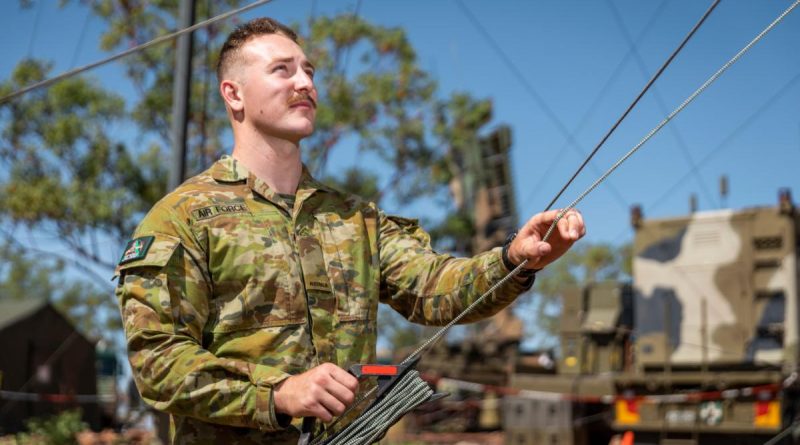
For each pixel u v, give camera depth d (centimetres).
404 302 291
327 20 2177
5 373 2450
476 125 2328
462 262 280
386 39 2208
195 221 267
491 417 2173
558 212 253
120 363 3275
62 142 2000
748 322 1407
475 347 2166
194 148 2031
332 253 280
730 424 1364
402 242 295
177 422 264
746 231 1433
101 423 2688
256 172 283
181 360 246
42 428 2102
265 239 270
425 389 248
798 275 1418
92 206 2036
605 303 1591
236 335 263
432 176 2330
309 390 231
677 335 1448
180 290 258
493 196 2534
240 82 288
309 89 286
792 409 1388
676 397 1409
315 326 268
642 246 1504
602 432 1600
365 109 2202
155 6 2066
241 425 242
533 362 1725
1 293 4641
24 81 2075
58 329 2620
